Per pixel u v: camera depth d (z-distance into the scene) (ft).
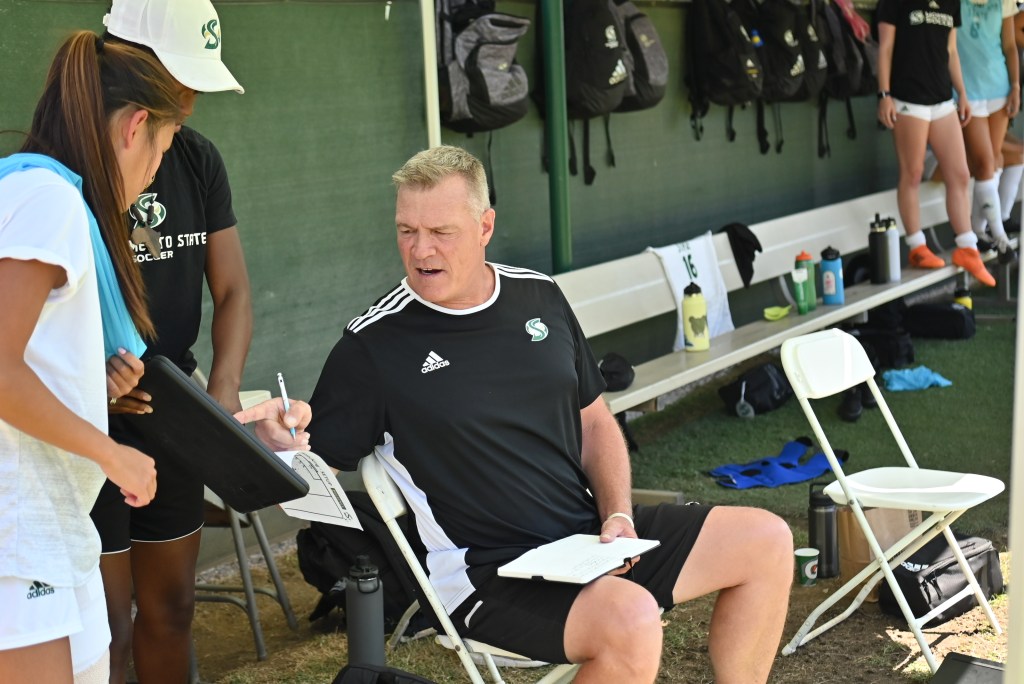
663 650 11.30
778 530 8.44
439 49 15.67
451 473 8.23
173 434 6.69
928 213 26.11
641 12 19.35
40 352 5.62
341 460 8.14
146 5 7.27
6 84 11.03
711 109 22.36
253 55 13.39
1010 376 20.99
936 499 10.63
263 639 11.96
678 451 18.15
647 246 21.03
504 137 17.62
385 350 8.21
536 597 7.84
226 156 13.26
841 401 19.98
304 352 14.37
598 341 19.79
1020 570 5.43
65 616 5.71
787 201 25.25
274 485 6.65
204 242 9.09
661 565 8.52
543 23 16.76
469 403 8.18
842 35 24.84
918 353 22.99
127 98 6.06
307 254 14.26
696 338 17.48
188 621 9.36
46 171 5.65
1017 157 25.91
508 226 17.92
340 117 14.43
